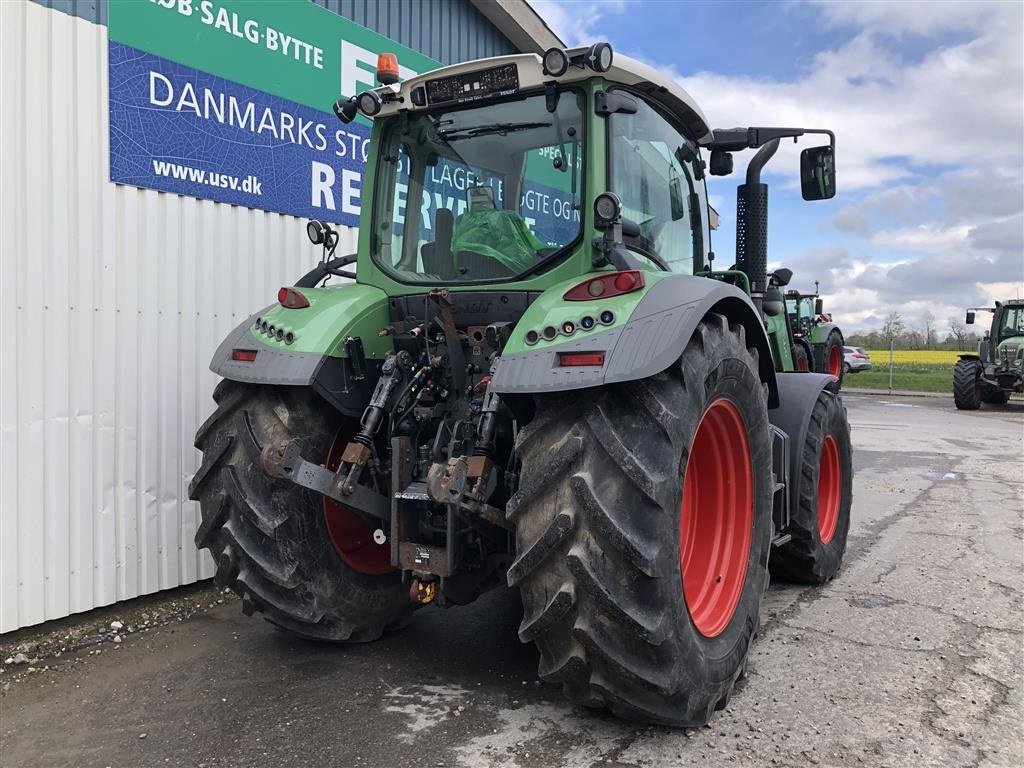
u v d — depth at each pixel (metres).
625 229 2.92
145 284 4.08
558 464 2.40
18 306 3.55
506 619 3.84
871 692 3.02
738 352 2.94
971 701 2.95
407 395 3.01
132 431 4.02
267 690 3.03
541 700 2.92
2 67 3.48
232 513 3.07
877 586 4.42
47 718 2.83
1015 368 16.53
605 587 2.30
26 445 3.60
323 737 2.64
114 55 3.91
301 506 3.09
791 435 4.06
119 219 3.96
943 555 5.07
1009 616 3.91
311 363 2.98
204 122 4.38
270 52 4.80
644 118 3.30
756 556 3.18
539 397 2.54
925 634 3.66
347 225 5.47
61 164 3.71
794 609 4.03
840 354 16.19
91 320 3.84
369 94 3.32
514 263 3.11
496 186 3.17
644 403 2.44
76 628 3.74
